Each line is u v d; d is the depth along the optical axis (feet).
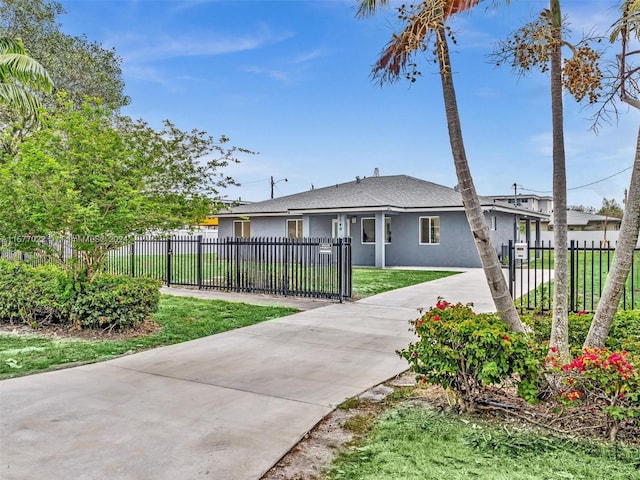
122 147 23.41
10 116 43.27
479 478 8.95
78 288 22.22
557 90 13.57
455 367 12.22
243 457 9.93
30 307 23.27
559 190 13.37
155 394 13.89
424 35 13.65
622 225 12.48
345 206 63.77
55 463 9.52
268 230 75.36
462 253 64.34
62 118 22.84
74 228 21.17
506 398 13.07
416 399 13.75
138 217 22.98
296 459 9.97
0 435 10.85
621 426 10.91
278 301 33.37
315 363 17.57
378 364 17.48
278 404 13.20
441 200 67.00
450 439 10.82
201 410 12.64
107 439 10.71
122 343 20.33
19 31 52.65
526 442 10.57
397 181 80.07
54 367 16.69
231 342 20.83
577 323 15.39
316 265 34.86
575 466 9.41
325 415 12.43
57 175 19.93
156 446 10.39
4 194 20.54
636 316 16.12
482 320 12.83
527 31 13.91
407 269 61.05
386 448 10.39
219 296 36.09
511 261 29.25
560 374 11.30
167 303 31.86
